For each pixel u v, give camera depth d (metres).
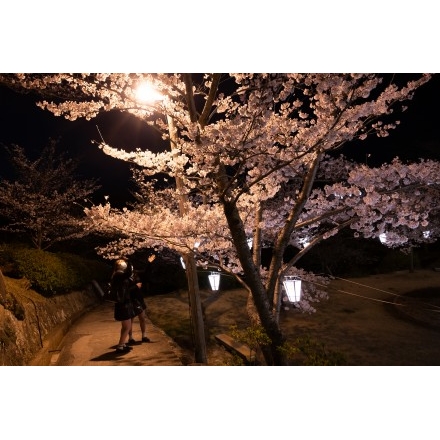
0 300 7.45
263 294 6.01
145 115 7.71
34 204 15.75
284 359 5.98
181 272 20.98
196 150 5.45
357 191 6.43
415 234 12.07
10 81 6.34
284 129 5.82
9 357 6.61
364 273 22.56
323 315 15.12
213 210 7.16
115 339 9.23
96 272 18.16
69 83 6.56
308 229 11.67
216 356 11.05
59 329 10.27
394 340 12.09
